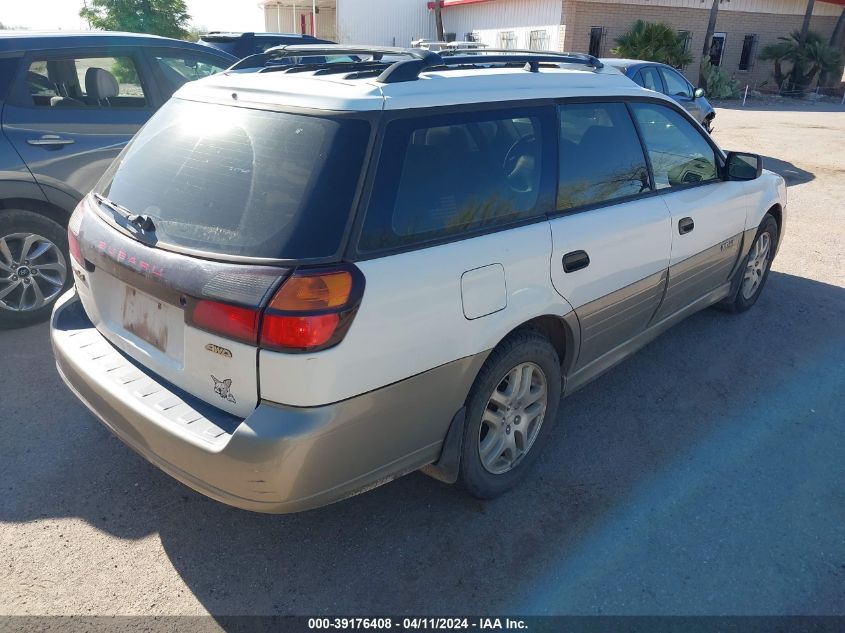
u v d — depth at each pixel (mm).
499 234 2846
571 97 3350
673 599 2686
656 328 4168
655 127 3928
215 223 2455
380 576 2779
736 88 24656
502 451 3141
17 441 3562
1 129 4605
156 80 5465
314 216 2330
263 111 2650
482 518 3107
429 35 27984
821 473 3473
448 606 2645
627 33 22938
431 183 2635
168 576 2754
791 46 26203
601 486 3348
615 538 3000
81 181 4949
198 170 2656
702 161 4352
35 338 4719
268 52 3527
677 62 22391
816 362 4668
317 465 2346
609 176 3508
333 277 2268
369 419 2441
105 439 3600
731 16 26359
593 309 3375
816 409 4074
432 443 2746
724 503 3232
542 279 3010
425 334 2533
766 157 12359
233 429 2391
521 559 2879
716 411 4039
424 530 3029
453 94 2809
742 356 4734
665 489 3332
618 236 3432
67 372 2934
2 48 4699
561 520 3105
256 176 2484
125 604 2615
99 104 5133
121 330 2865
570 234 3152
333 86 2664
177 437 2395
